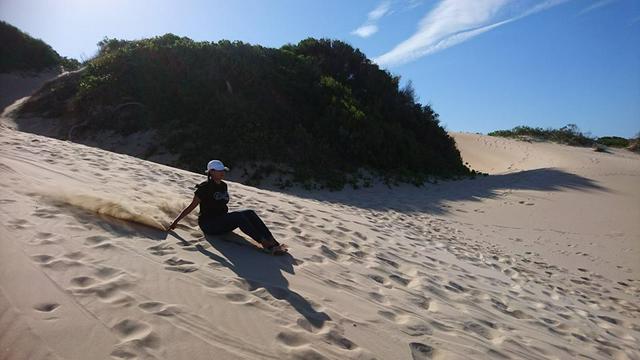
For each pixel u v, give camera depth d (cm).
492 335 459
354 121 2069
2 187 575
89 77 2227
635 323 686
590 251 1195
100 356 284
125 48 2339
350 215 1017
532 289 739
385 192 1764
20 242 417
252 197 892
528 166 3098
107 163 927
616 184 2227
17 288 338
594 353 496
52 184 635
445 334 425
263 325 363
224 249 526
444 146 2633
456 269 720
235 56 2217
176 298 375
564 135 4497
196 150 1759
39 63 3806
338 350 351
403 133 2352
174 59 2134
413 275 604
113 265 413
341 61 2725
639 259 1152
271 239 555
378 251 682
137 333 315
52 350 281
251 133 1844
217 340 329
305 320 388
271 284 448
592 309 716
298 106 2153
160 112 1969
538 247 1187
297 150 1864
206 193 560
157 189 771
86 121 2048
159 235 525
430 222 1298
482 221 1438
